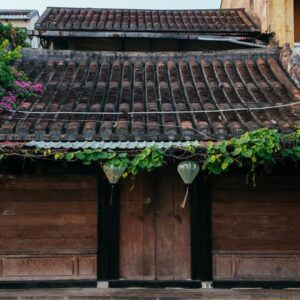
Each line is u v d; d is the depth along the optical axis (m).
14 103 7.78
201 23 11.56
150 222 7.57
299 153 6.12
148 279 7.48
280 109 7.67
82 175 7.50
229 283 7.42
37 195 7.46
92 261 7.44
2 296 6.98
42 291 7.22
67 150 6.20
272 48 10.05
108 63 10.01
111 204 7.50
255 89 8.58
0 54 8.46
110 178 6.17
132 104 8.03
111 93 8.45
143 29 10.75
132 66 9.90
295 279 7.46
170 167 7.63
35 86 8.46
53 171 7.48
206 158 6.13
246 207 7.54
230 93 8.48
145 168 6.14
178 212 7.60
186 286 7.43
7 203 7.42
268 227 7.52
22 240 7.41
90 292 7.16
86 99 8.17
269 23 10.83
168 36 10.78
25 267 7.38
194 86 8.93
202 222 7.49
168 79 9.26
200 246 7.46
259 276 7.45
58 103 7.96
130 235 7.54
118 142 6.58
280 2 10.82
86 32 10.77
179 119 7.33
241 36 11.01
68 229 7.45
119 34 10.74
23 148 6.30
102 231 7.45
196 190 7.52
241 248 7.49
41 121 7.11
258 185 7.55
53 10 12.48
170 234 7.57
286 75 9.10
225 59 10.07
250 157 6.04
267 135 6.07
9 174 7.41
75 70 9.60
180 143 6.46
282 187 7.55
